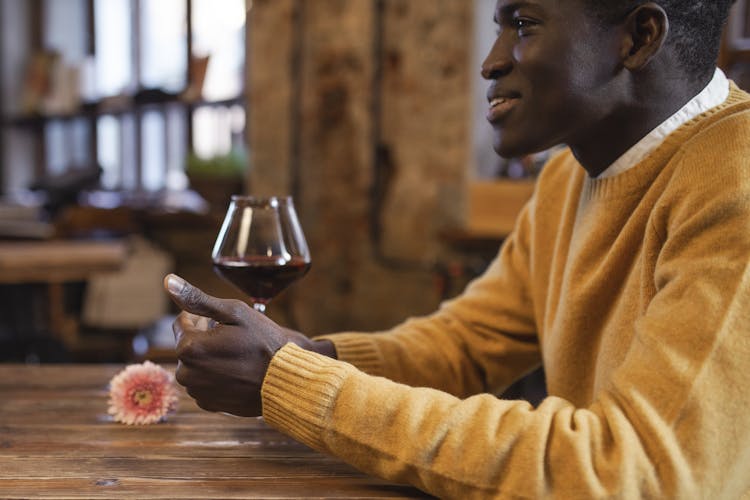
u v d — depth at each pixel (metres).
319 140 3.54
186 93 4.76
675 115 0.98
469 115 3.17
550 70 0.92
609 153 1.02
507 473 0.79
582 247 1.05
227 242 1.24
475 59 3.16
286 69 3.59
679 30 0.94
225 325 0.93
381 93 3.38
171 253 4.32
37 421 1.13
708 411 0.75
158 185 5.11
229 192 4.22
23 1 5.66
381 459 0.84
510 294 1.30
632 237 0.98
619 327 0.98
